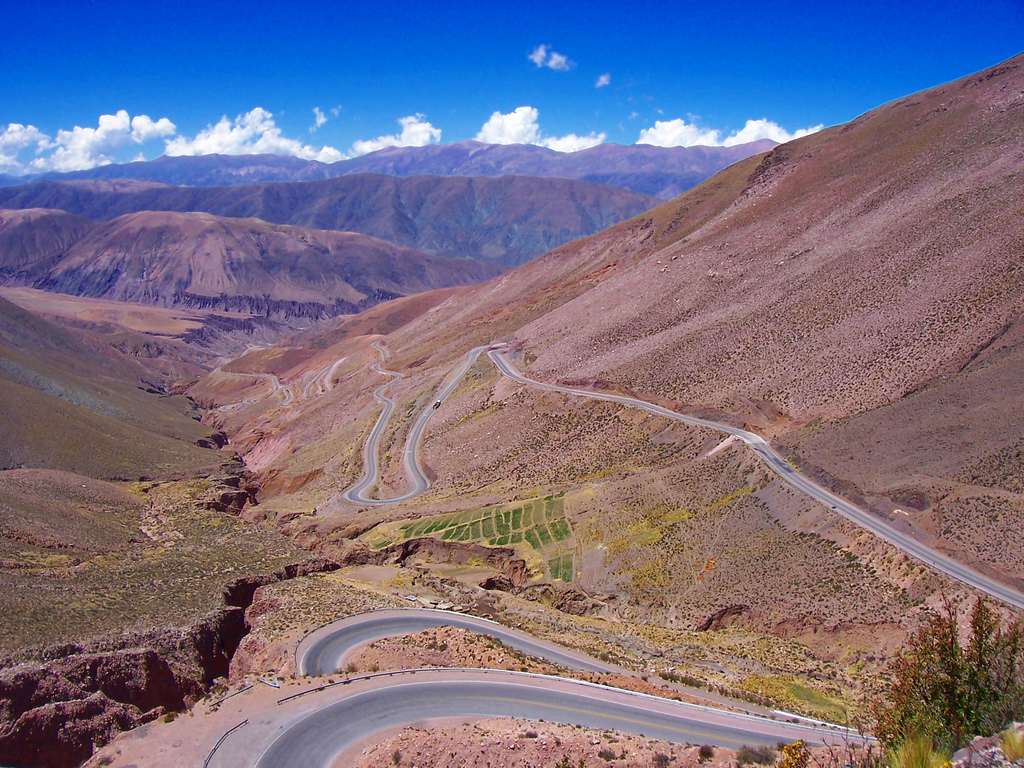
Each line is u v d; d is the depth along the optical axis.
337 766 28.98
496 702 33.59
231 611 51.41
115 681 40.47
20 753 34.53
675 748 26.09
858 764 15.62
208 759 30.05
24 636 42.06
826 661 44.12
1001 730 13.89
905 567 46.53
